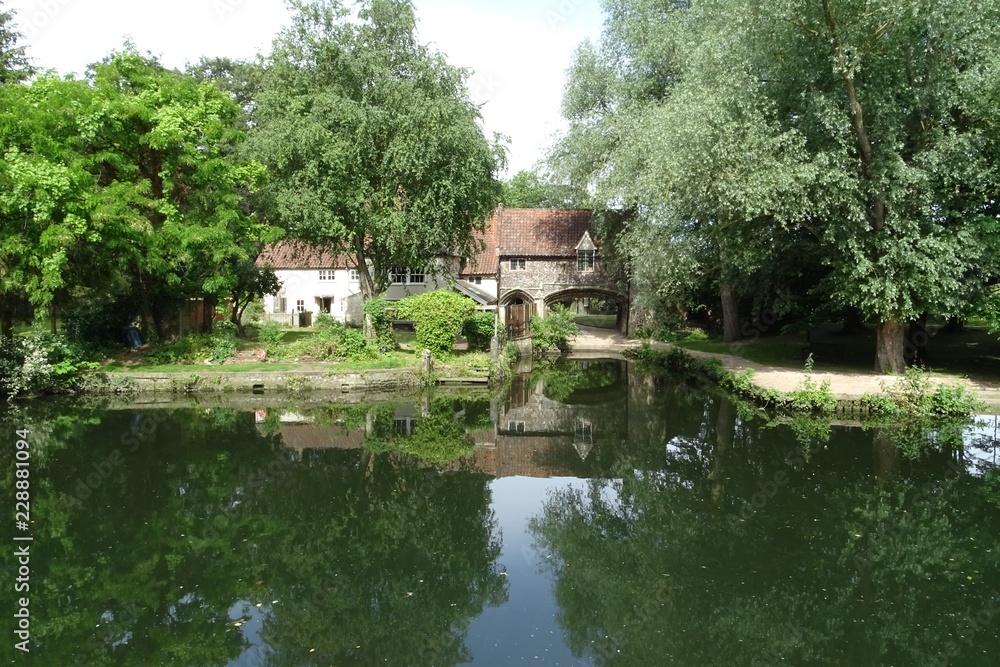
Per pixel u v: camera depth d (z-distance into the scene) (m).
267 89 22.55
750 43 16.19
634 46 27.61
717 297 34.72
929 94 15.70
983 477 11.11
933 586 7.41
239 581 7.73
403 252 23.72
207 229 19.19
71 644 6.36
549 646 6.38
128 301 22.16
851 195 15.66
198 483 11.21
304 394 19.72
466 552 8.79
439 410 18.31
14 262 17.39
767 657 6.11
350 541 9.02
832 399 15.37
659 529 9.34
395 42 22.78
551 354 33.69
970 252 15.49
